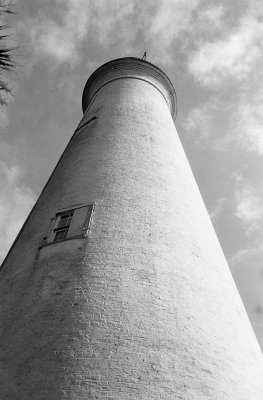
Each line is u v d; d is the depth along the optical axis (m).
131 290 8.34
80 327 7.60
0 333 8.10
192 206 11.84
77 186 11.64
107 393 6.64
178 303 8.45
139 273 8.74
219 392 7.34
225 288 10.07
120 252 9.16
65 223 10.45
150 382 6.89
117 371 6.95
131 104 15.97
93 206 10.56
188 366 7.40
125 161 12.36
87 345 7.30
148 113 15.64
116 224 9.95
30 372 7.07
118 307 7.96
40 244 10.06
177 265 9.35
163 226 10.25
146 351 7.33
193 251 10.12
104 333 7.50
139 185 11.45
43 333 7.66
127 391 6.70
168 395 6.82
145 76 18.91
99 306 7.96
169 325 7.92
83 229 9.84
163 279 8.81
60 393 6.62
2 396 6.84
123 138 13.53
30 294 8.66
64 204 11.12
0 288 9.65
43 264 9.32
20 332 7.88
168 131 15.27
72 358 7.12
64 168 13.16
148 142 13.62
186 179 13.06
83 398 6.55
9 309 8.60
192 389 7.08
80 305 7.99
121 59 19.31
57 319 7.83
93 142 13.67
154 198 11.12
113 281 8.47
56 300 8.22
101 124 14.77
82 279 8.52
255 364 8.87
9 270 10.07
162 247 9.60
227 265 11.62
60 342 7.40
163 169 12.57
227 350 8.30
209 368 7.61
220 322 8.81
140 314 7.92
